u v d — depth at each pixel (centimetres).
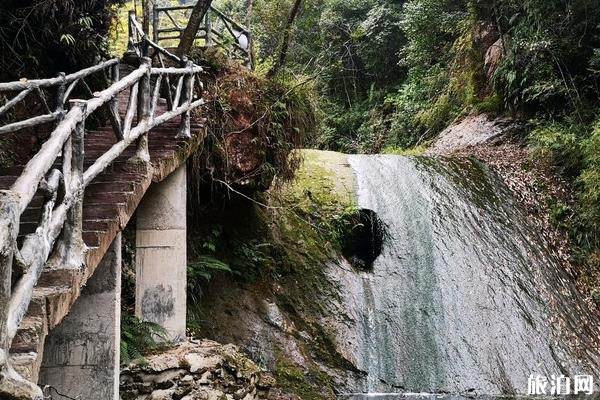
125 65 867
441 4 1576
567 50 1184
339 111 1986
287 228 933
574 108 1197
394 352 830
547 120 1258
